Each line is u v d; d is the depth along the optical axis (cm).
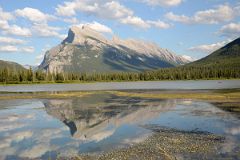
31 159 2656
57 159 2628
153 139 3319
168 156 2573
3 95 10819
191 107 6247
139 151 2795
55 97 9769
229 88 12450
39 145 3194
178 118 4828
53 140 3441
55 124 4575
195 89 12450
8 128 4256
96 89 14588
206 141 3127
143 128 4047
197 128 3909
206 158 2486
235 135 3388
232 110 5581
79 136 3650
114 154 2720
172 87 15075
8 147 3112
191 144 3006
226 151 2689
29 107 6988
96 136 3622
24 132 3944
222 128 3847
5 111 6278
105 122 4659
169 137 3397
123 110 6072
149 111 5806
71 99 8956
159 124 4322
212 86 14788
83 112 5931
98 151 2873
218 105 6419
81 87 17412
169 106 6544
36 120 4997
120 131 3888
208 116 4941
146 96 9400
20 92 12606
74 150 2945
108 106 6856
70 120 4947
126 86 17988
